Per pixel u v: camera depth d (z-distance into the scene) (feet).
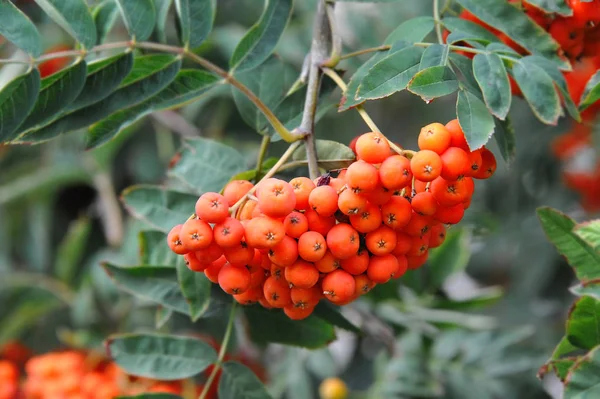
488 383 2.41
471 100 1.77
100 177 2.76
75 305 2.49
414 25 1.92
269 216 1.73
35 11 2.76
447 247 2.37
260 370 2.60
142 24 1.87
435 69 1.78
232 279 1.76
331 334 2.03
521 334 2.47
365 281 1.79
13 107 1.82
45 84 1.84
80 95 1.86
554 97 1.79
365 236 1.77
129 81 1.89
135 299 2.48
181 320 2.42
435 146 1.72
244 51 1.92
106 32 1.92
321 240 1.74
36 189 2.73
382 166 1.72
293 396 2.52
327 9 1.94
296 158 1.90
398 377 2.40
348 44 2.52
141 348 1.99
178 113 2.74
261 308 2.02
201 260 1.76
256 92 2.02
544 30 1.89
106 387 2.29
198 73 1.91
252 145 2.66
